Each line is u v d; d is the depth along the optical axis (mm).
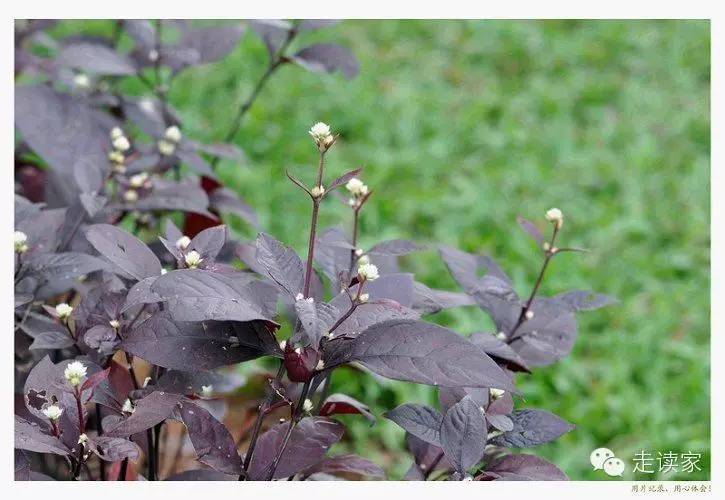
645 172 2033
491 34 2646
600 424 1388
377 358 788
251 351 816
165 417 814
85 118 1093
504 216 1880
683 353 1528
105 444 805
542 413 869
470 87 2404
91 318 869
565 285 1663
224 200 1108
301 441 836
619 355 1523
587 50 2551
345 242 887
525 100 2307
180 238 882
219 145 1130
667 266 1757
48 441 804
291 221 1780
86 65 1084
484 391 872
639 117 2262
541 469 847
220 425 825
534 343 919
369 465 870
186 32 1161
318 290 886
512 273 1687
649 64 2502
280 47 1180
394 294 856
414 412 852
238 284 800
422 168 2018
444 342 783
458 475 820
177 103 2090
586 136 2193
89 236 835
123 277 917
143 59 1150
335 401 882
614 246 1797
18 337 935
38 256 896
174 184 1022
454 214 1875
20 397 918
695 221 1873
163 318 820
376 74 2404
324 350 805
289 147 2031
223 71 2295
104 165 1068
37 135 1068
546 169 2021
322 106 2189
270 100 2197
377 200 1856
